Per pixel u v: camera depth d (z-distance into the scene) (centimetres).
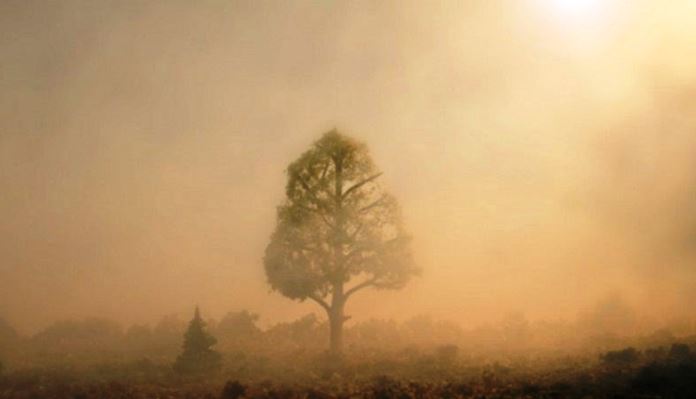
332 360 2456
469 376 1905
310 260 2628
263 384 1922
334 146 2673
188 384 2055
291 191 2658
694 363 1739
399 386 1731
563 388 1572
